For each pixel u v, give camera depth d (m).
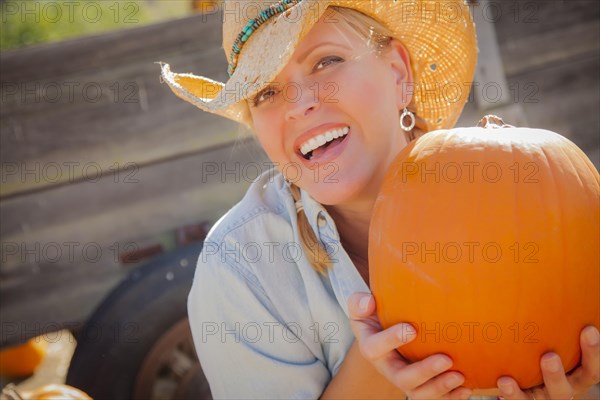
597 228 1.46
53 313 3.17
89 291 3.18
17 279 3.13
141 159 3.16
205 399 3.16
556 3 3.39
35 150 3.09
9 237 3.10
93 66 3.08
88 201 3.14
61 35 6.59
